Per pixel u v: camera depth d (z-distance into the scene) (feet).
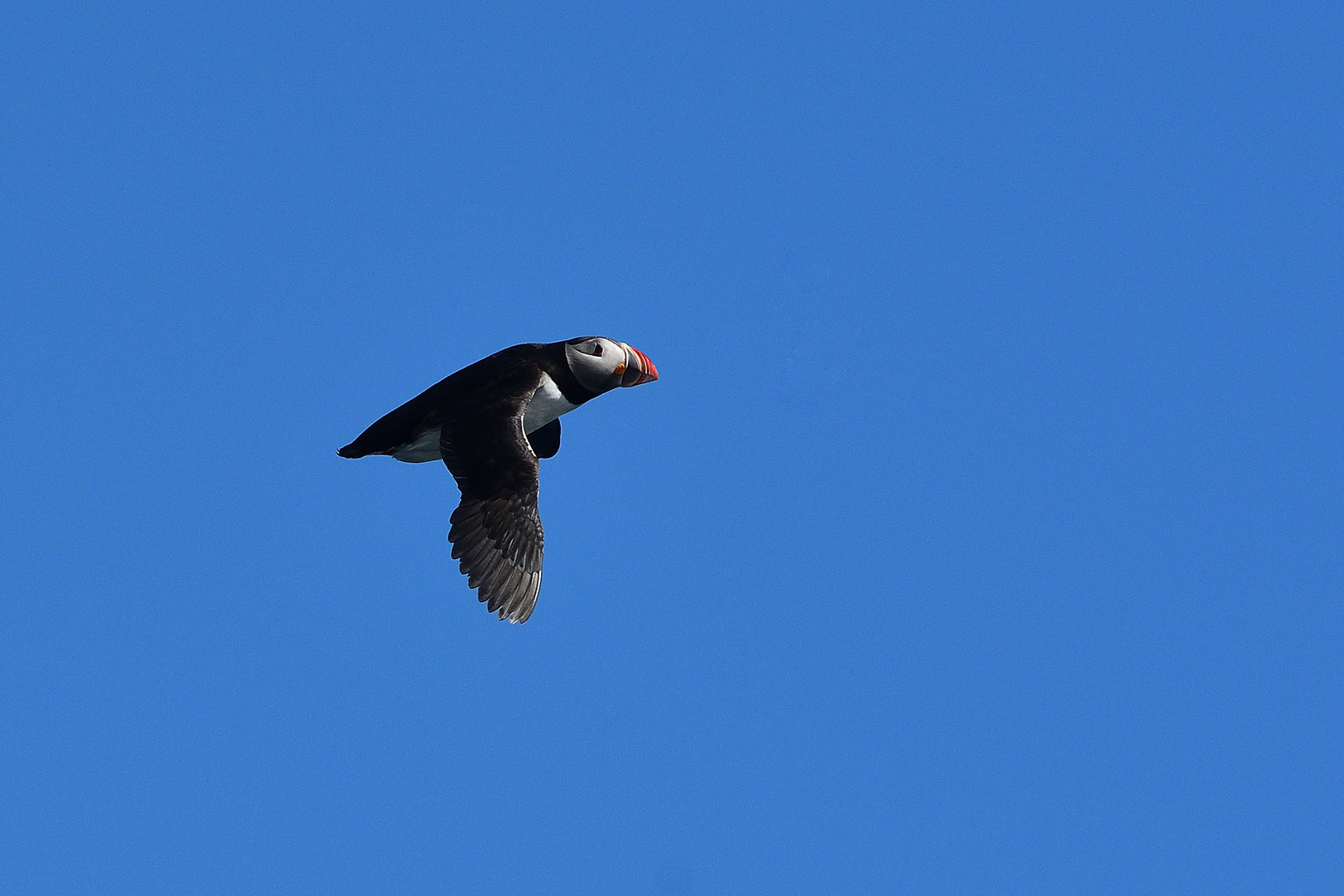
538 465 51.65
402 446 54.60
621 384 57.41
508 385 54.19
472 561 49.85
